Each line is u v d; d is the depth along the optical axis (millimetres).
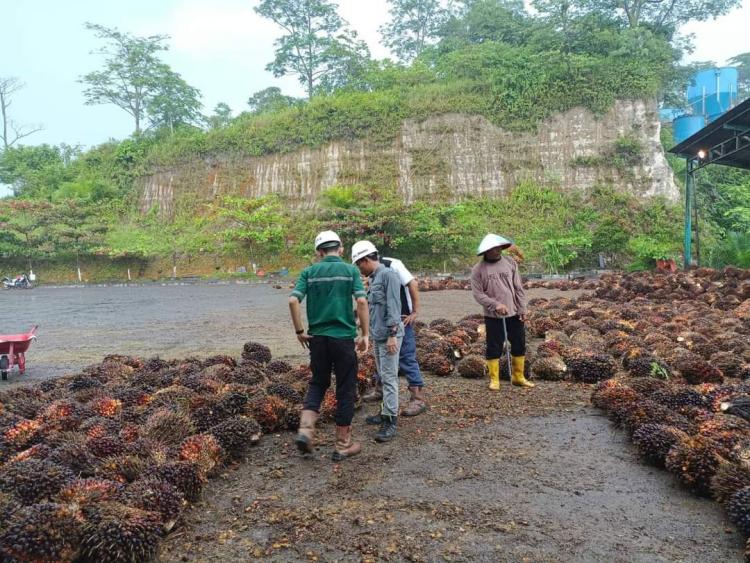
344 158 45562
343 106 46906
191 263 42438
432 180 43438
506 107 43719
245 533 3518
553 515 3617
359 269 5406
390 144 45062
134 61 61219
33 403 5832
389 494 3994
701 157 24391
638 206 38750
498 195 42344
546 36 45844
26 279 38500
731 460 3893
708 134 22125
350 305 4789
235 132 49219
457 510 3707
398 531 3457
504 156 43062
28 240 41406
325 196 42219
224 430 4695
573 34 45281
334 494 4035
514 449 4844
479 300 6793
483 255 6812
